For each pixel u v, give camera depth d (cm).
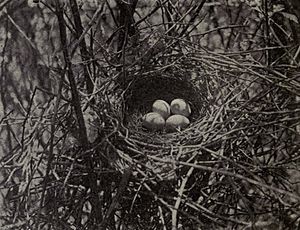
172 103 101
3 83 115
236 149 86
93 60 84
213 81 96
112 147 82
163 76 100
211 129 87
